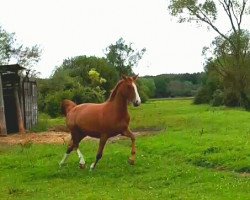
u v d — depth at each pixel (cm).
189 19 5319
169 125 3108
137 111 5431
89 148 2028
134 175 1445
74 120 1591
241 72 5288
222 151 1709
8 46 5419
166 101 8981
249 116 3253
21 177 1521
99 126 1527
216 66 5472
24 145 2214
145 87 9612
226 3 5206
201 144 1880
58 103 4956
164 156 1777
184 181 1321
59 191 1301
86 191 1271
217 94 6344
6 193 1312
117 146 2105
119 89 1514
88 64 6769
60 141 2423
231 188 1185
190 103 7531
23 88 3200
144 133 2697
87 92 5216
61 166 1623
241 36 5228
